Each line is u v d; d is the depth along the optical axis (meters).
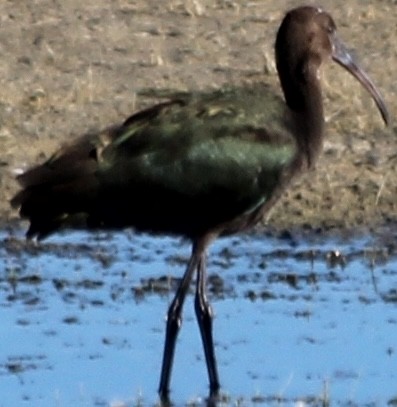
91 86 21.09
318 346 14.99
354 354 14.84
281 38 14.78
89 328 15.36
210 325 14.28
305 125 14.59
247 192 14.23
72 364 14.62
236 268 16.72
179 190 14.05
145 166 13.95
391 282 16.36
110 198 13.95
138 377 14.48
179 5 24.31
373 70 21.77
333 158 19.16
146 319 15.56
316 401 13.93
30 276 16.45
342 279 16.45
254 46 22.78
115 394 14.16
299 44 14.73
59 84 21.25
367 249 17.16
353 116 20.25
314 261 16.92
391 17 23.78
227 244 17.39
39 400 13.97
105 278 16.48
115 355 14.88
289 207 18.09
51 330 15.30
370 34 23.05
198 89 20.97
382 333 15.23
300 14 14.85
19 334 15.23
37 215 14.00
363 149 19.42
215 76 21.61
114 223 14.13
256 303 15.88
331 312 15.66
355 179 18.64
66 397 14.04
